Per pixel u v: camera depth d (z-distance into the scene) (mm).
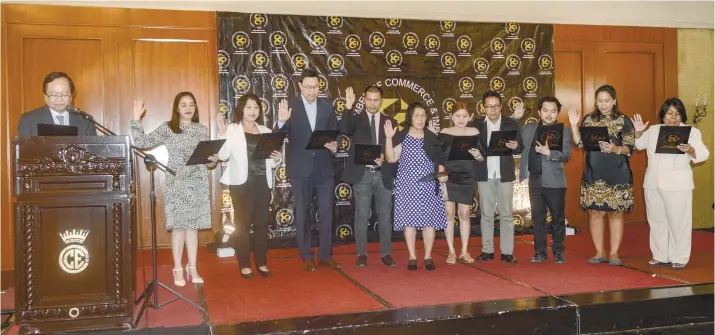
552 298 4113
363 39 6812
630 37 7688
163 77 6418
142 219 6484
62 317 3348
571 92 7543
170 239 6551
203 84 6523
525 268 5203
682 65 7883
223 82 6438
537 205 5438
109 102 6258
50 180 3350
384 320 3627
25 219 3307
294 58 6629
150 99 6383
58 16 6082
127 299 3453
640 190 7832
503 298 4141
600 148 4949
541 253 5477
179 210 4531
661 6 7727
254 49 6531
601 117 5168
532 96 7305
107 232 3428
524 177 5469
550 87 7363
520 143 5344
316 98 5242
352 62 6781
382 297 4211
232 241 6129
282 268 5398
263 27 6551
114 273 3432
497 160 5418
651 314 4082
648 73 7777
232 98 6465
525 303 3988
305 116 5176
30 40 6027
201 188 4621
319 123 5160
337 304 4035
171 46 6438
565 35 7469
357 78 6789
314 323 3582
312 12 6656
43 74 6062
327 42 6715
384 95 6863
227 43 6457
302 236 5250
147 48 6371
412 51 6949
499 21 7223
